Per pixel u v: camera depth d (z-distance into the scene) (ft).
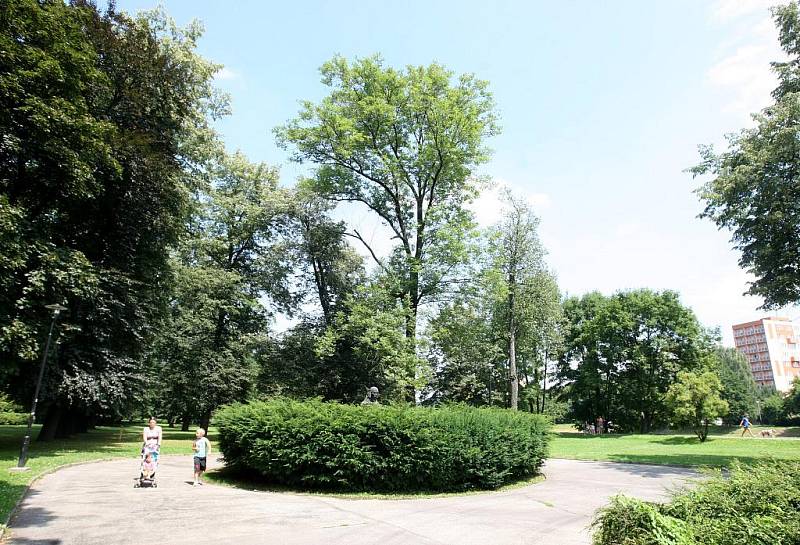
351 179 97.19
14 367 57.41
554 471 65.57
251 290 121.60
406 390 87.30
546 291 132.77
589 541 29.01
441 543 28.27
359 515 35.94
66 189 58.49
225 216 119.55
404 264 91.30
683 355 173.06
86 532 27.81
